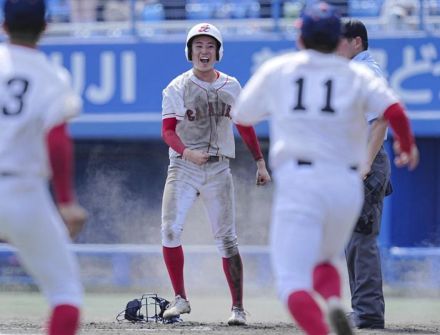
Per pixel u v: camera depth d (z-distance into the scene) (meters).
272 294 55.56
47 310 43.19
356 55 29.92
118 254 59.41
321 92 20.16
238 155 62.03
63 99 18.52
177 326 31.98
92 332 29.38
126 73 62.34
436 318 39.59
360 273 30.97
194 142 32.47
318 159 19.84
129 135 62.31
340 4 62.09
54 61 63.09
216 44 32.12
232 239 32.84
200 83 32.19
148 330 30.28
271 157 20.36
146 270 59.16
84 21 66.00
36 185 18.70
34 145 18.61
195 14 65.69
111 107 62.47
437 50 58.97
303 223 19.64
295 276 19.66
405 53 59.38
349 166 20.25
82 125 62.78
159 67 62.06
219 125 32.50
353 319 31.20
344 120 20.08
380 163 30.47
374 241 30.88
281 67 20.61
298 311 19.34
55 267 19.12
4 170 18.41
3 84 18.66
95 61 62.62
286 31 62.31
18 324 32.75
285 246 19.75
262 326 32.28
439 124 58.94
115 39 62.44
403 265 57.84
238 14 65.19
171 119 32.12
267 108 20.88
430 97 59.06
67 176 18.34
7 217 18.48
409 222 61.28
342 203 19.88
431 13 61.38
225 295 54.34
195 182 32.59
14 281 59.72
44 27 19.55
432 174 61.44
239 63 61.03
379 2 63.97
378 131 28.14
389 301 51.22
